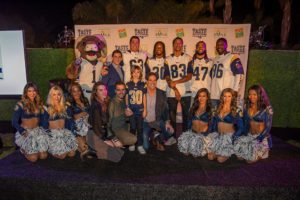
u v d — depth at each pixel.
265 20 8.04
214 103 5.04
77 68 5.29
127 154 4.25
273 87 5.72
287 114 5.77
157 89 4.36
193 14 7.12
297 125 5.78
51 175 3.53
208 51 5.65
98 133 4.04
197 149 4.01
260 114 3.97
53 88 4.05
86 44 5.34
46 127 4.11
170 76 4.99
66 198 3.41
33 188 3.44
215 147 3.94
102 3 7.20
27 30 6.99
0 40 5.20
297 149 4.57
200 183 3.32
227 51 5.11
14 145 5.17
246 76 5.62
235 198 3.28
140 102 4.30
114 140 4.05
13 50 5.23
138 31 5.63
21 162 3.96
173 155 4.21
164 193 3.30
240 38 5.56
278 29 8.40
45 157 4.07
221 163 3.93
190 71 4.95
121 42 5.66
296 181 3.40
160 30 5.62
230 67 4.97
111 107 4.22
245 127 4.02
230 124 3.97
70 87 4.28
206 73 5.16
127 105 4.32
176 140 4.79
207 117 4.08
